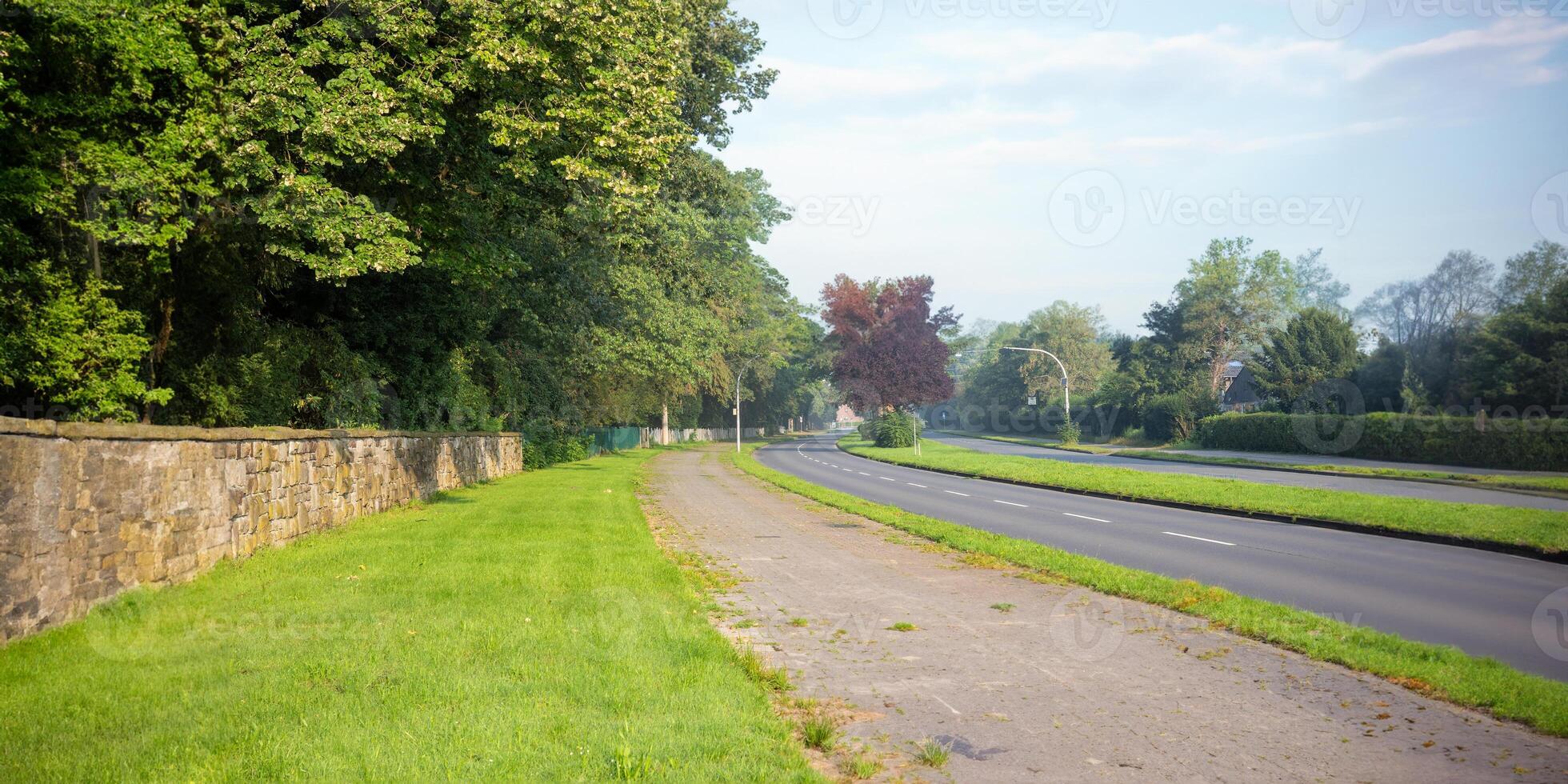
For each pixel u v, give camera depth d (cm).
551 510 1856
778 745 479
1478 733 526
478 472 2898
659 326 3525
